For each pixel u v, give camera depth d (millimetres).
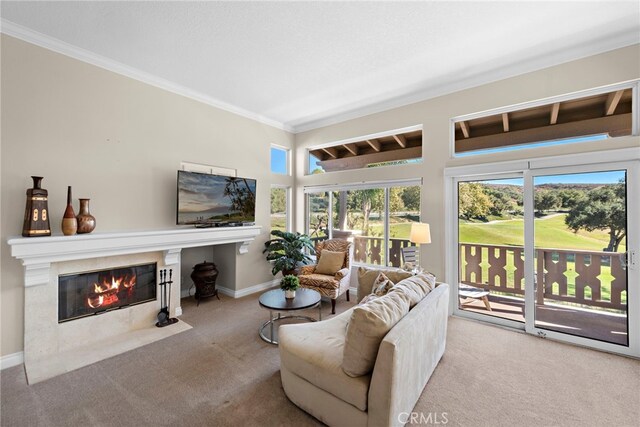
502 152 3168
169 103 3484
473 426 1702
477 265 3436
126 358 2479
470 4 2127
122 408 1852
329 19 2297
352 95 3814
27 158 2479
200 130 3807
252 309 3732
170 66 3066
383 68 3092
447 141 3535
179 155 3584
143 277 3203
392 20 2305
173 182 3523
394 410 1445
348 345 1560
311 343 1885
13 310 2393
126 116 3107
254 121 4527
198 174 3568
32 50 2498
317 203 5090
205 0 2076
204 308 3764
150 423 1727
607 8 2158
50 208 2605
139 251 3010
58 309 2605
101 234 2695
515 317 3184
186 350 2625
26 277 2377
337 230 4801
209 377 2197
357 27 2396
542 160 2904
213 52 2783
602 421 1746
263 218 4691
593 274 2736
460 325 3236
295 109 4344
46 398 1947
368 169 4301
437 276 3609
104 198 2949
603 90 2701
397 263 4125
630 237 2557
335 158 4934
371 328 1490
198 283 3945
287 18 2283
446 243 3541
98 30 2443
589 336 2730
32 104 2504
